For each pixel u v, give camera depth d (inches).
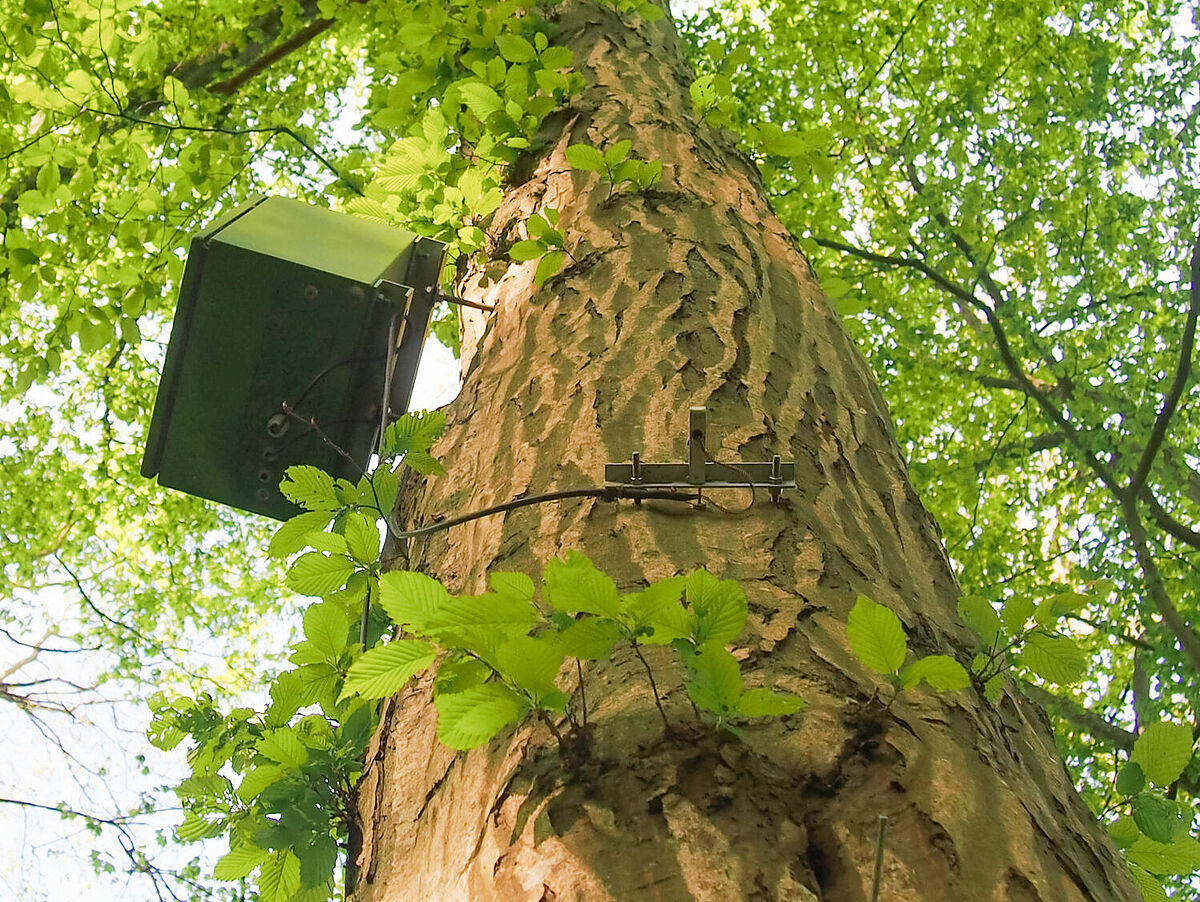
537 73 122.0
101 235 220.5
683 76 148.1
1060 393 290.7
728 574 58.4
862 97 333.1
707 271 92.0
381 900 52.0
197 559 334.6
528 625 47.2
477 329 107.0
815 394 80.3
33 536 312.7
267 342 94.5
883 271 336.5
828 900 41.6
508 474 73.5
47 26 195.6
